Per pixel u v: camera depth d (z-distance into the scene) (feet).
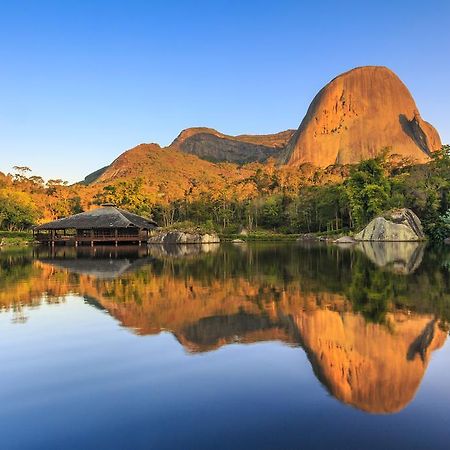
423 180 240.94
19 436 20.54
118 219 220.23
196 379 27.04
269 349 32.96
